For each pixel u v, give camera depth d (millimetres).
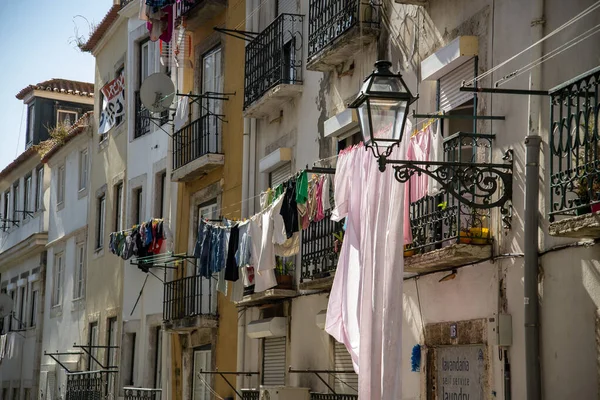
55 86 41781
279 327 19109
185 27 24094
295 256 19031
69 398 30781
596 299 10328
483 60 13031
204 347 23062
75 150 34469
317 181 15328
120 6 29922
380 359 12602
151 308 26172
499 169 12203
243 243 17719
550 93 10328
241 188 21547
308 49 18266
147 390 25172
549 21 11570
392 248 12531
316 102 18688
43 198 37812
